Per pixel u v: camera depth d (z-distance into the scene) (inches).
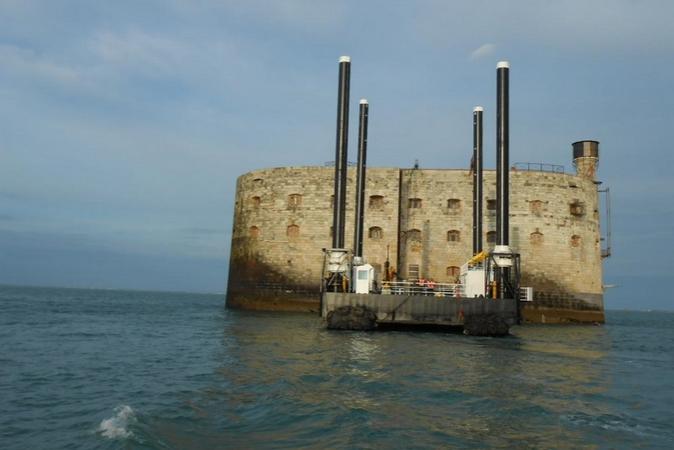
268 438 436.1
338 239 1546.5
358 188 1656.0
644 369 911.7
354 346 1055.6
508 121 1598.2
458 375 748.6
